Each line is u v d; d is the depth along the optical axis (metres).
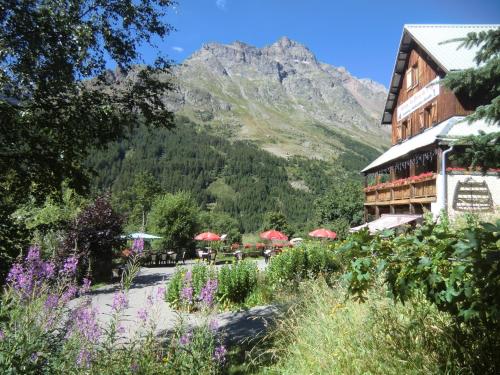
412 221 18.80
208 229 58.47
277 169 194.88
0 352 3.13
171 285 10.77
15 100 6.20
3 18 5.76
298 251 12.56
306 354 4.29
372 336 3.78
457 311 2.85
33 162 6.16
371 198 26.97
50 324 3.63
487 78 8.60
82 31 6.11
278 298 10.52
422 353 3.41
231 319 8.56
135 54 7.06
